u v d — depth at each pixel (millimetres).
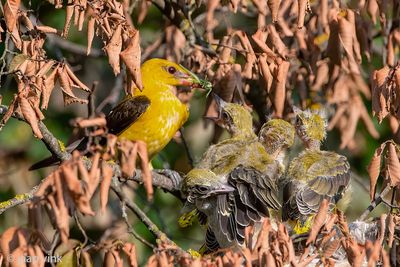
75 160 9008
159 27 18750
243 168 12242
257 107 16359
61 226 8727
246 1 14883
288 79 15508
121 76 17125
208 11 13617
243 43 13633
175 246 9789
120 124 14758
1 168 18438
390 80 11609
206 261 9641
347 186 13227
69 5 11375
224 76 14398
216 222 12141
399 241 11633
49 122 18719
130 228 10633
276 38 13445
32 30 11500
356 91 15555
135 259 9695
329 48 14406
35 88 10703
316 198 12641
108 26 11336
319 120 14375
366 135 18859
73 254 10102
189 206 12570
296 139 15938
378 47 18125
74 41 19094
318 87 14844
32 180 18594
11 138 18578
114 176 11367
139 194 16641
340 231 10766
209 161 13312
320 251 10258
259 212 11812
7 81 17375
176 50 15453
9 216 17625
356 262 9938
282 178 13125
